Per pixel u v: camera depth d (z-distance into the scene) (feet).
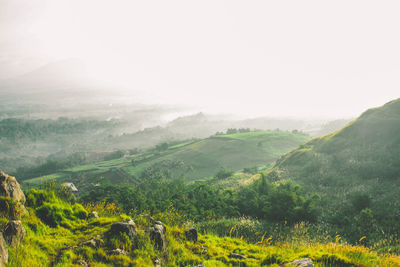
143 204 71.51
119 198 74.49
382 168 117.39
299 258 27.09
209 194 106.52
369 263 27.30
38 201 29.76
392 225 66.64
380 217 72.38
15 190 26.73
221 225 59.41
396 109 167.22
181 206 77.97
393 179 108.17
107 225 28.55
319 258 26.66
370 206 82.64
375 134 154.71
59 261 21.03
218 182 214.28
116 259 22.22
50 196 31.35
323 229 68.74
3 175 26.27
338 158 145.69
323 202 95.25
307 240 49.08
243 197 91.71
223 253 31.09
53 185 36.68
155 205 73.92
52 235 25.16
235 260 28.14
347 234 66.80
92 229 27.71
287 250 32.37
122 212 48.57
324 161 150.92
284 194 80.02
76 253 22.15
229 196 102.68
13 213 23.93
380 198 88.48
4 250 18.75
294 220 72.23
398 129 148.66
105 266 21.36
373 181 110.22
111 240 24.39
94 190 86.33
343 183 116.98
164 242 27.22
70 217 30.04
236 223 60.90
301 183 131.85
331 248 30.96
